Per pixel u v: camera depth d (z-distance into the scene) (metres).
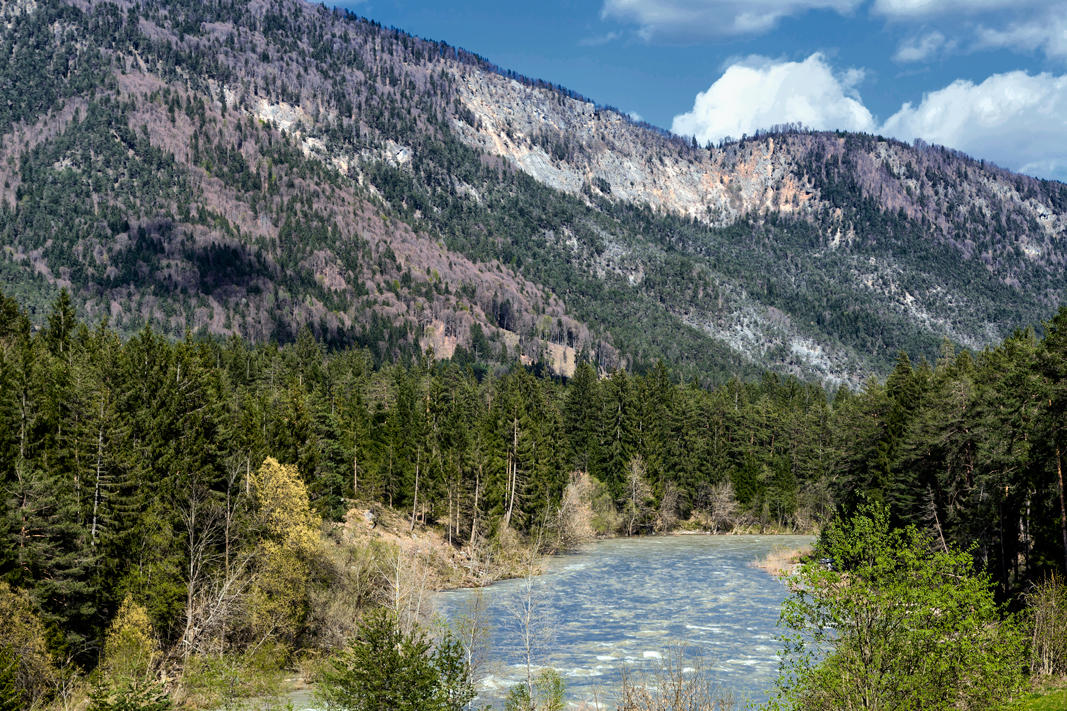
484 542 81.62
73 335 89.50
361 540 67.06
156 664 42.88
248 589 47.62
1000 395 55.00
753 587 73.50
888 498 67.88
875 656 22.06
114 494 47.78
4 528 40.88
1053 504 49.38
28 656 37.25
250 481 55.69
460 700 28.86
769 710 26.08
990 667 21.64
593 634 55.09
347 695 27.58
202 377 66.94
